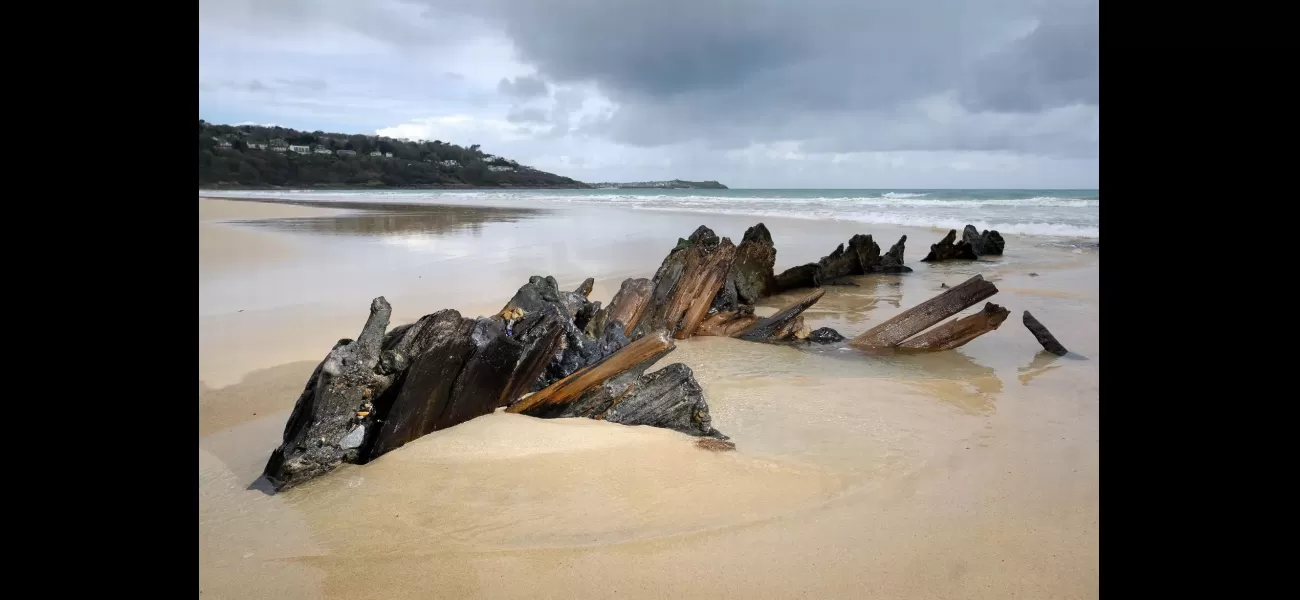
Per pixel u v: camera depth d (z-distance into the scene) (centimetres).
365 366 402
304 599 272
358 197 5703
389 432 411
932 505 353
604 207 3959
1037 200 4162
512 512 344
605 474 386
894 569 292
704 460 411
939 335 730
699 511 345
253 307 886
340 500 359
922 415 505
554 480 378
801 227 2370
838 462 412
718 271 833
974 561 298
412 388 422
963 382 597
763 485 377
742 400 543
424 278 1130
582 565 296
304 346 692
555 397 480
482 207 3888
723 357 706
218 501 360
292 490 373
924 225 2425
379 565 297
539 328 506
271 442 447
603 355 578
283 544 315
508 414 474
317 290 1012
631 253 1513
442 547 311
